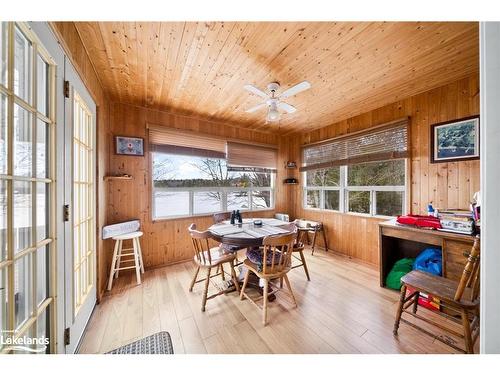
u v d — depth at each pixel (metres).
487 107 0.54
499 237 0.52
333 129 3.68
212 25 1.49
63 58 1.28
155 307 1.98
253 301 1.94
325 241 3.74
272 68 2.03
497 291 0.53
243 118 3.42
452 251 1.83
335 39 1.63
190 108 3.00
